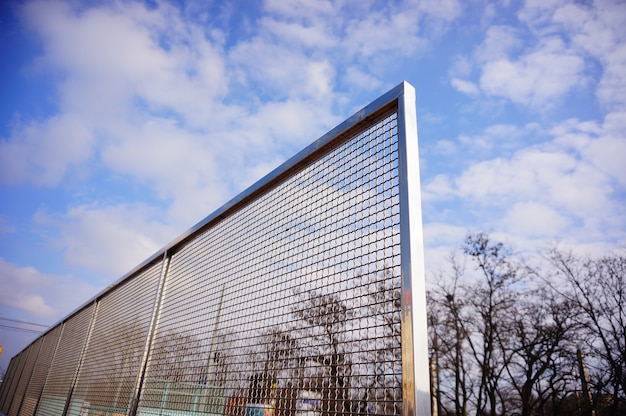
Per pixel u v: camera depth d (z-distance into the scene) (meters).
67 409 4.54
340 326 1.32
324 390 1.28
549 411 17.47
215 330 2.13
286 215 1.89
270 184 2.09
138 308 3.56
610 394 15.33
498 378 17.62
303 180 1.85
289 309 1.62
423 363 1.01
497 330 18.25
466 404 18.00
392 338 1.12
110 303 4.56
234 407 1.70
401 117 1.35
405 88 1.38
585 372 15.97
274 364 1.57
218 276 2.36
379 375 1.12
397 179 1.30
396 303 1.14
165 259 3.28
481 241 20.19
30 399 6.95
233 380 1.78
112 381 3.55
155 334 3.01
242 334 1.87
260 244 2.03
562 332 16.64
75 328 5.83
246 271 2.06
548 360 16.75
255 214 2.18
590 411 15.35
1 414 9.06
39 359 7.58
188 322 2.53
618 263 16.69
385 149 1.42
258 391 1.60
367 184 1.45
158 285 3.20
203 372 2.07
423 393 0.98
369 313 1.23
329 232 1.56
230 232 2.39
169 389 2.40
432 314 19.80
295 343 1.50
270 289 1.80
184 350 2.42
